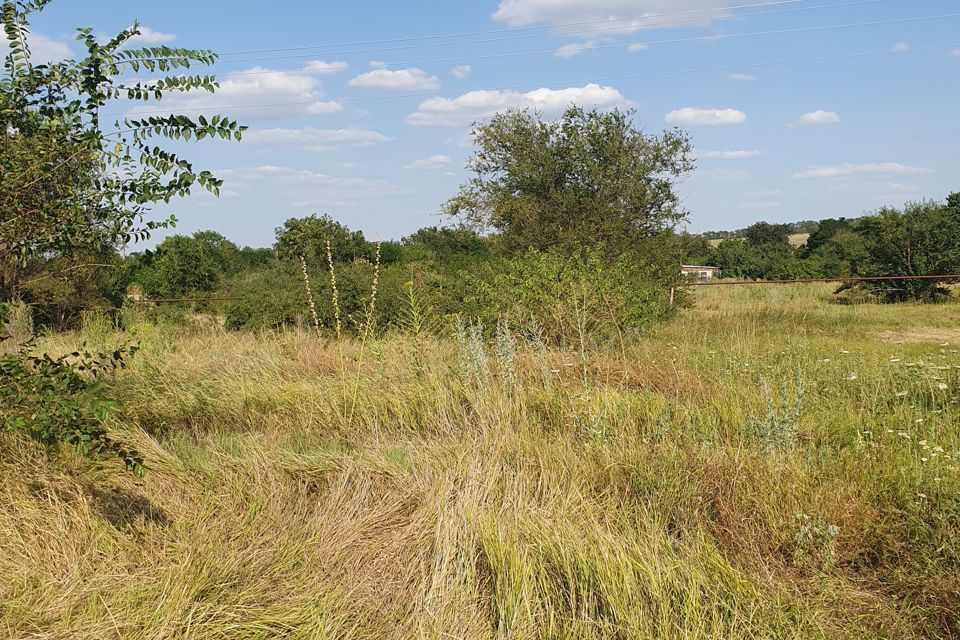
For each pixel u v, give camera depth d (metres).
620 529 3.97
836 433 5.70
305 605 3.40
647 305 10.53
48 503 4.16
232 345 10.28
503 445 5.11
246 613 3.32
